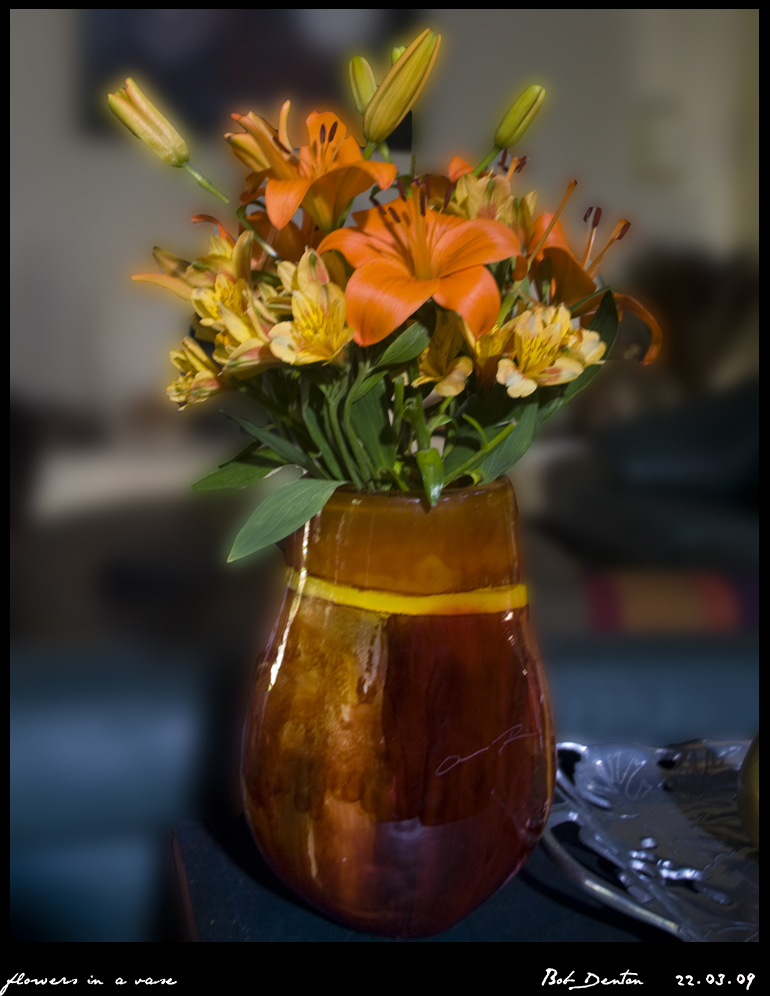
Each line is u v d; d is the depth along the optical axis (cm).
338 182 90
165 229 350
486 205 94
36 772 148
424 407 103
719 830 115
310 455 101
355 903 98
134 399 343
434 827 96
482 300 86
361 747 95
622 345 107
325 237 92
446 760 95
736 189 356
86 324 344
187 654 164
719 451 285
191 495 274
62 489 308
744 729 155
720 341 335
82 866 149
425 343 91
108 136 344
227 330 92
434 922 99
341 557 96
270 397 99
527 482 295
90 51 335
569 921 106
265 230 98
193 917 106
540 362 91
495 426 99
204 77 330
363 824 96
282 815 99
